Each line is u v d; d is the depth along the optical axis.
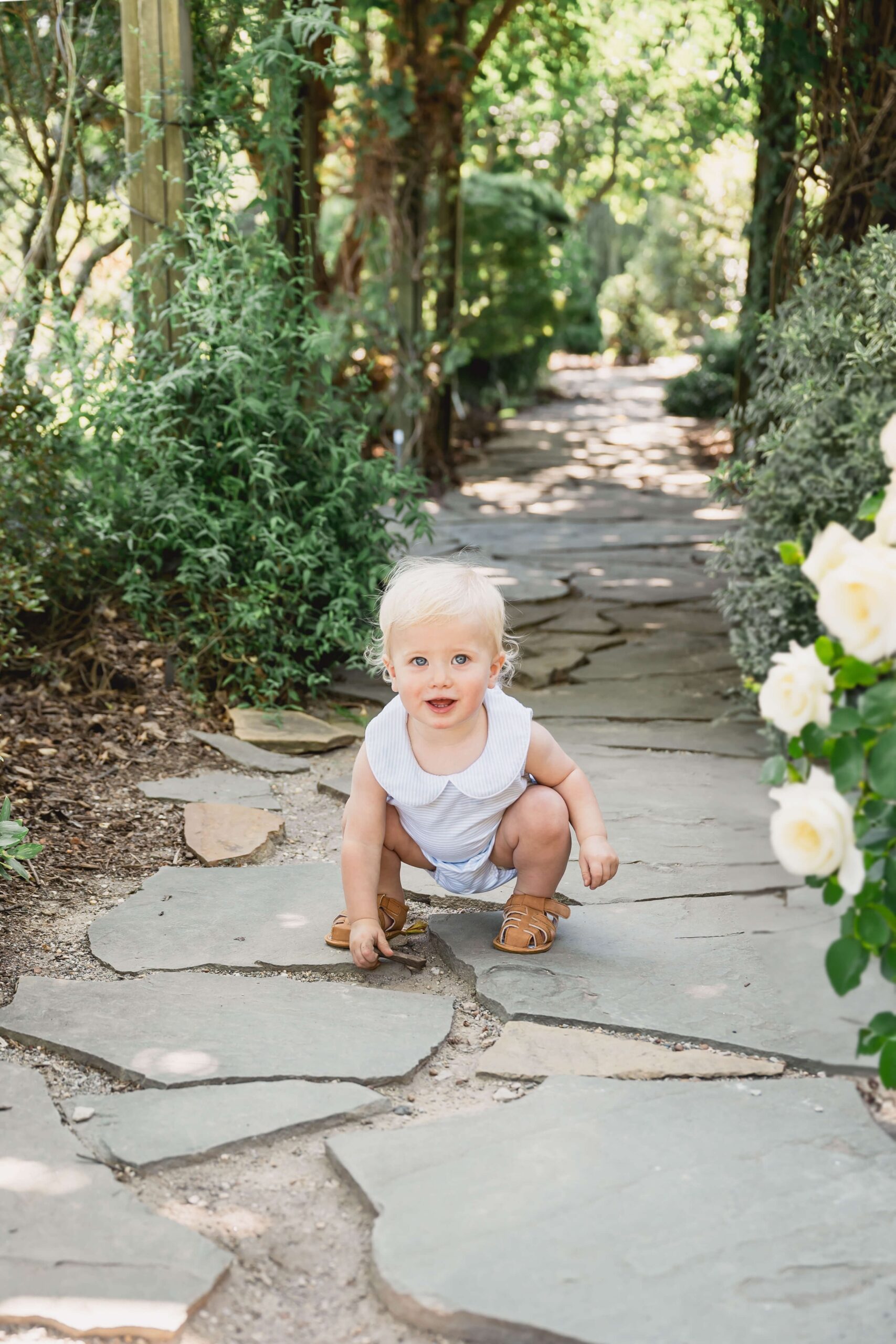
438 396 12.26
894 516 1.65
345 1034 2.59
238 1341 1.76
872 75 5.06
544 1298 1.80
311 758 4.63
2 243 5.80
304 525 5.37
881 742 1.61
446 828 2.90
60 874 3.45
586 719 5.14
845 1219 1.98
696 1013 2.66
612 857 2.83
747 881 3.41
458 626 2.65
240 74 5.34
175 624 5.16
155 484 5.12
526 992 2.75
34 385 5.00
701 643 6.44
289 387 5.50
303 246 5.83
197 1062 2.45
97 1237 1.92
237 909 3.23
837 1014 2.46
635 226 31.22
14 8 5.46
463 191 16.64
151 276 5.34
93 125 5.66
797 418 4.44
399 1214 1.98
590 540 9.37
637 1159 2.14
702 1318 1.77
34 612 5.04
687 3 9.13
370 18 10.48
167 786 4.13
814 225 5.35
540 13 11.27
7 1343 1.72
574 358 31.72
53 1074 2.45
